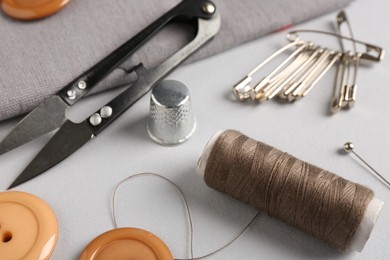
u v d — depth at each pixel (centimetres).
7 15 26
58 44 25
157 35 26
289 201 21
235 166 21
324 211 20
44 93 24
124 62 25
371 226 20
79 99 24
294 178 20
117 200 22
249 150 21
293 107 25
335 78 26
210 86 26
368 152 24
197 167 22
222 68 26
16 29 26
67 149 23
